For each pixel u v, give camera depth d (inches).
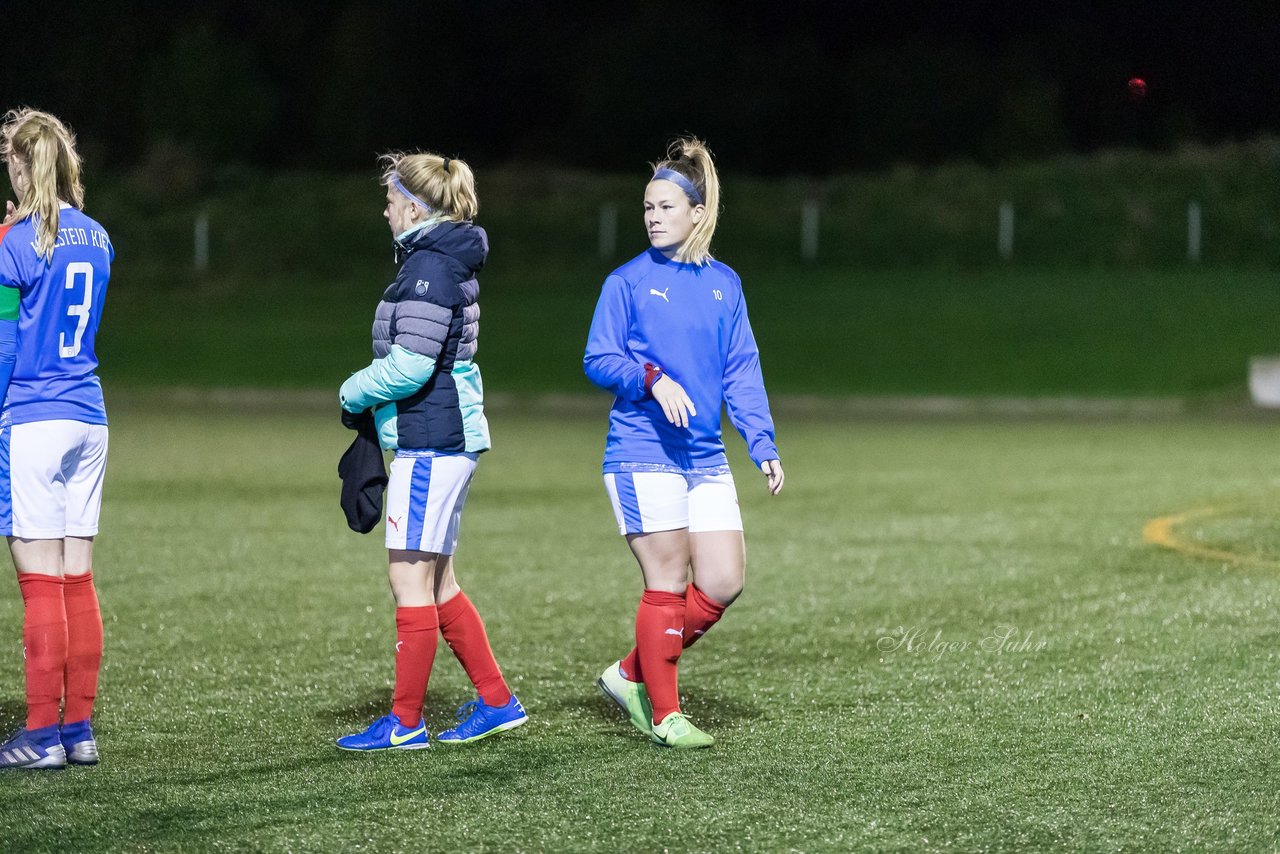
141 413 2669.8
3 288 658.2
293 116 6727.4
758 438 711.7
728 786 648.4
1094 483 1712.6
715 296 707.4
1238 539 1311.5
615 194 5187.0
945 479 1758.1
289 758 693.9
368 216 5113.2
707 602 714.2
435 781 657.0
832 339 3531.0
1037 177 5123.0
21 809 619.2
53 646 676.7
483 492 1649.9
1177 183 5002.5
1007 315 3735.2
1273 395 2812.5
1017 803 624.1
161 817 609.3
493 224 4972.9
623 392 693.3
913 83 6328.7
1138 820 601.9
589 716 772.0
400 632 705.0
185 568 1193.4
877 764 681.0
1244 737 721.6
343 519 1448.1
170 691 820.6
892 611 1034.7
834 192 5167.3
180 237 4955.7
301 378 3267.7
